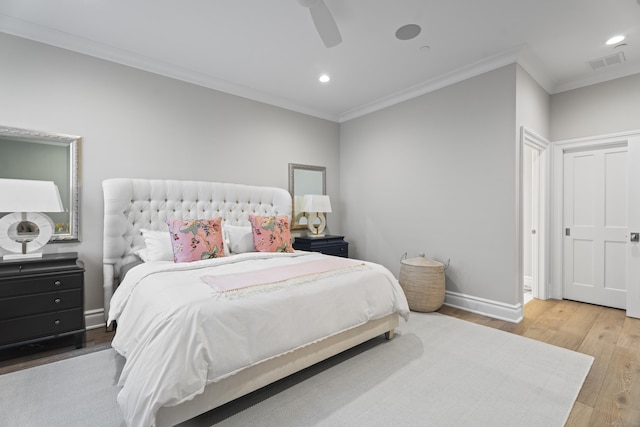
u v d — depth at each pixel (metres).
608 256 3.44
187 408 1.41
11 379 1.93
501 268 3.07
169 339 1.40
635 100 3.16
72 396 1.76
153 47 2.89
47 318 2.27
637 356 2.27
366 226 4.53
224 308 1.58
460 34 2.68
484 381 1.94
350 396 1.79
